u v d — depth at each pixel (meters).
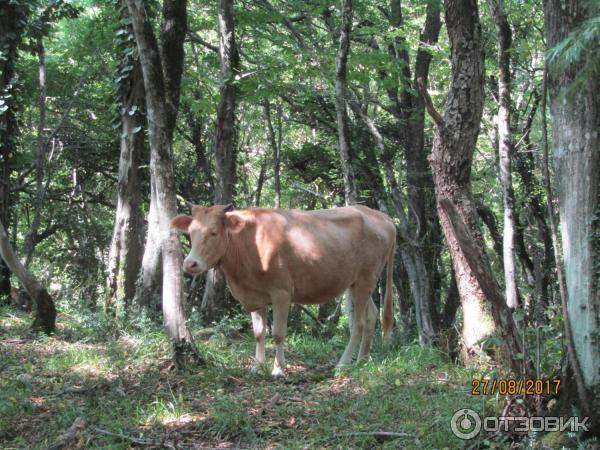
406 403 6.82
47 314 10.80
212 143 21.50
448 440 5.73
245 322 12.98
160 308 12.46
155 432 6.37
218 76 16.22
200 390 7.71
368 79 15.30
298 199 23.59
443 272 20.64
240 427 6.40
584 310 5.45
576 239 5.51
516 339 6.09
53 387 7.92
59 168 20.03
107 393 7.58
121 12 12.91
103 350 9.65
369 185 17.48
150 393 7.55
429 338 9.93
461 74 7.88
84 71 19.33
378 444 5.92
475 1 7.95
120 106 13.09
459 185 8.05
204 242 8.02
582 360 5.44
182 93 17.11
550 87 5.72
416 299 13.27
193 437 6.28
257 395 7.43
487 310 8.31
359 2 16.72
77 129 19.38
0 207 14.11
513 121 15.92
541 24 14.66
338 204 19.94
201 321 12.78
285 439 6.14
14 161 14.72
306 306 22.36
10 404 6.86
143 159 13.62
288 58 15.09
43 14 15.64
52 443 6.16
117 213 12.89
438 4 17.42
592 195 5.47
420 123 17.98
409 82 16.88
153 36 8.63
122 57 13.06
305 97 16.95
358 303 9.42
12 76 14.38
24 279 10.58
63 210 21.02
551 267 16.72
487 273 6.04
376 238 9.45
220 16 13.91
